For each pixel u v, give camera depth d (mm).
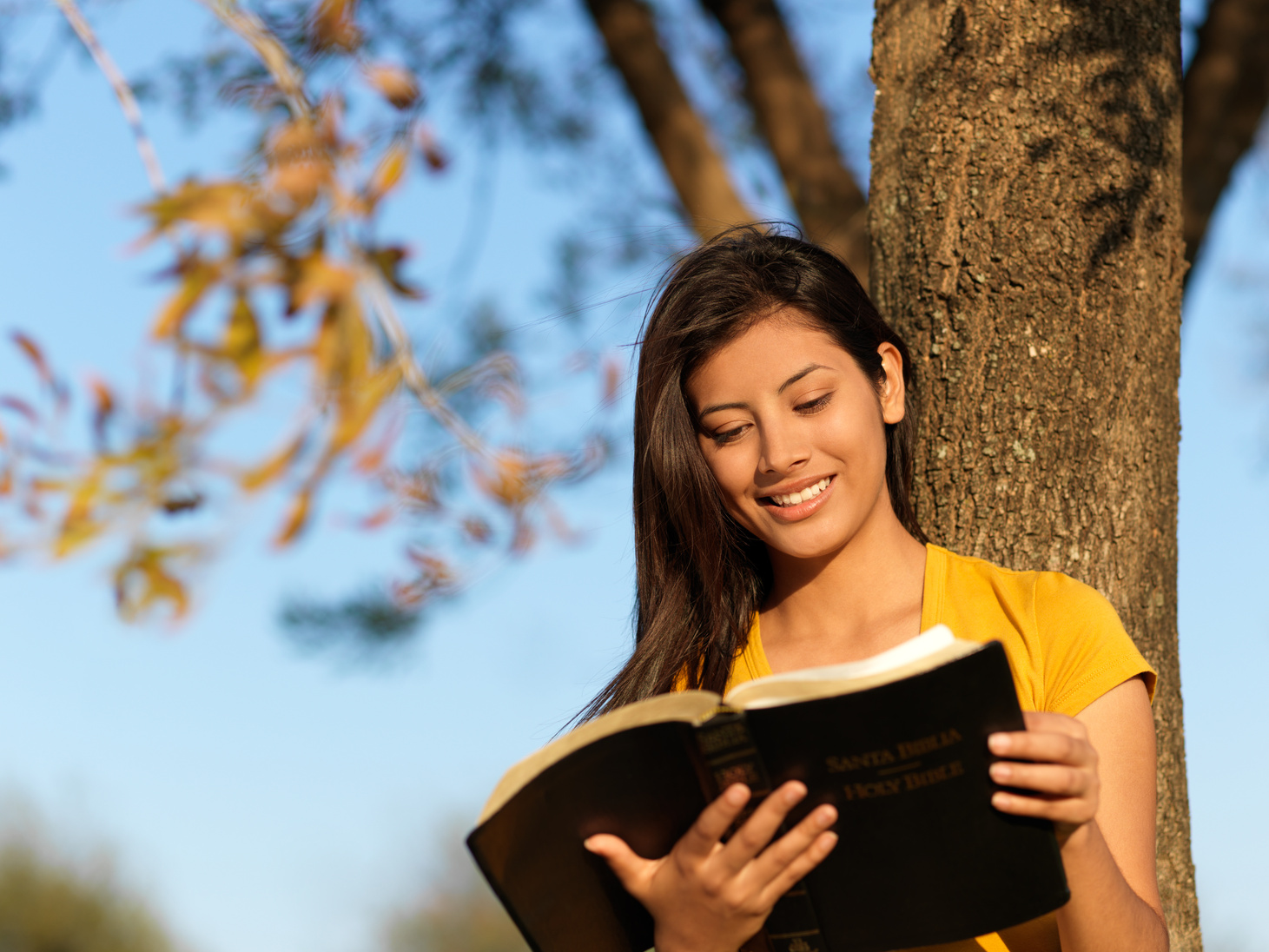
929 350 2172
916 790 1338
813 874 1444
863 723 1301
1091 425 2078
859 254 3885
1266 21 3730
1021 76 2186
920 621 1767
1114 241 2117
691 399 1868
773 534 1785
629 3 4145
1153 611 2066
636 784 1451
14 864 17188
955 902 1384
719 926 1439
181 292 2713
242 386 2791
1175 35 2289
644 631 2023
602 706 2012
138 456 2787
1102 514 2057
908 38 2303
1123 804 1509
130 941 17219
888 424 1974
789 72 4102
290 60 3051
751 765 1372
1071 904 1389
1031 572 1750
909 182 2240
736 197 4105
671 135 4102
